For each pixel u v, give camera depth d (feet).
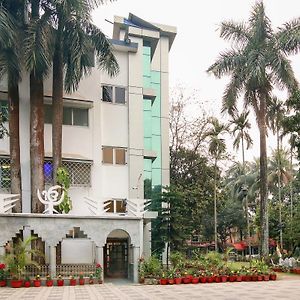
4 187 76.18
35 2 75.10
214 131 137.08
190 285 64.90
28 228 69.67
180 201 91.61
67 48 74.95
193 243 199.00
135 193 85.66
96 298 49.24
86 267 72.23
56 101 75.25
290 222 116.88
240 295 51.75
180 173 139.33
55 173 73.77
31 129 73.87
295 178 176.65
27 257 63.41
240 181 197.36
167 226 89.20
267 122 101.96
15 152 72.95
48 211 68.03
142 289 59.16
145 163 91.30
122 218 70.69
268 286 62.80
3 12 68.03
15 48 69.41
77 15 71.20
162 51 102.01
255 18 96.89
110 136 86.33
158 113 98.17
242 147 142.61
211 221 201.98
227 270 72.38
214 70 96.68
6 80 78.43
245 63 94.53
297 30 93.20
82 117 84.58
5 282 62.85
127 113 88.48
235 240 237.04
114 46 88.94
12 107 73.20
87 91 85.30
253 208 205.87
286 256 111.86
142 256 71.51
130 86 89.25
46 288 60.70
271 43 94.79
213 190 138.21
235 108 96.84
